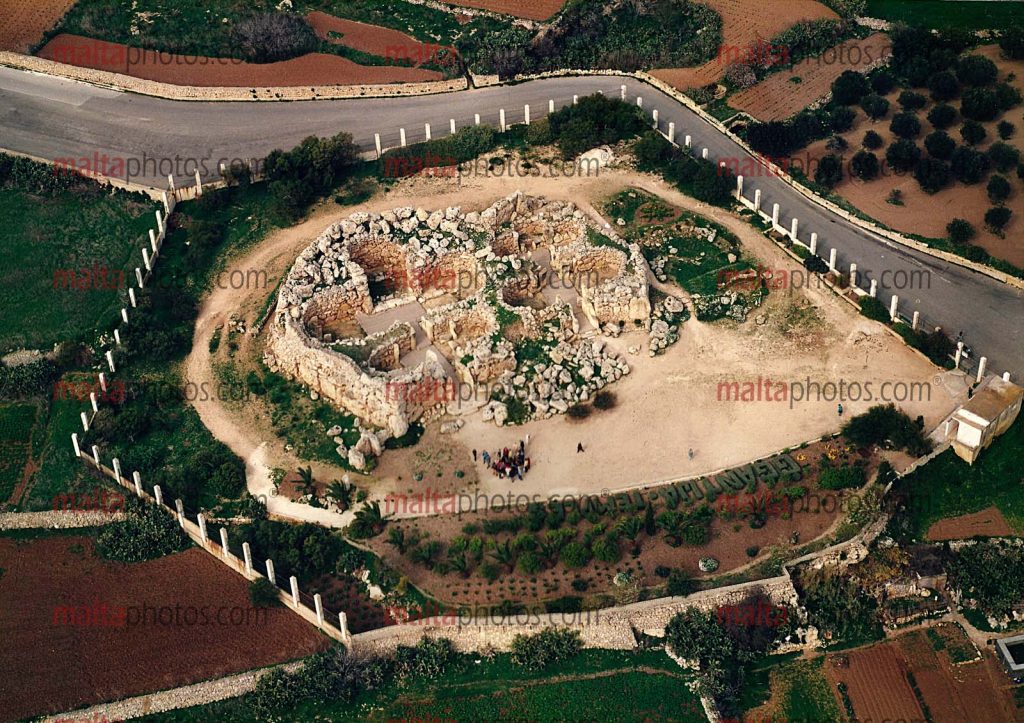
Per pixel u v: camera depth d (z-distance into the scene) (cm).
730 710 13475
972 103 19262
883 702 13700
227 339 16838
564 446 15425
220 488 15150
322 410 15912
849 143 19225
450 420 15688
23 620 14238
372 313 16962
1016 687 13825
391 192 18738
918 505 15062
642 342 16500
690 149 19212
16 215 18500
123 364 16600
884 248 17712
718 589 14075
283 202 18275
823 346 16488
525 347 16225
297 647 13975
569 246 17238
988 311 16888
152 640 14050
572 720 13400
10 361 16688
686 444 15425
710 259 17488
